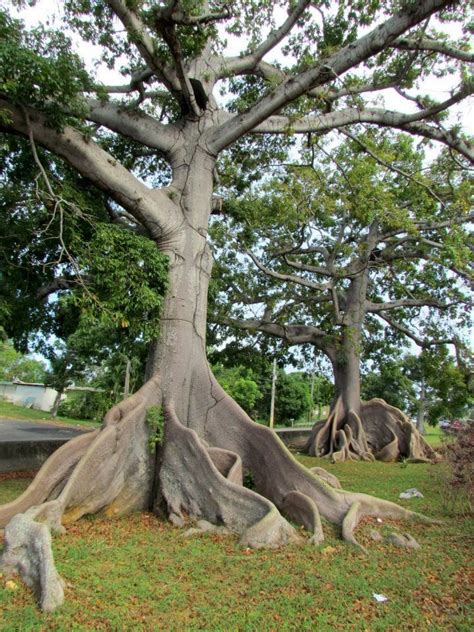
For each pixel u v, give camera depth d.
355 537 7.52
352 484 12.55
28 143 10.70
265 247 17.86
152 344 10.10
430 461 17.17
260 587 5.55
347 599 5.32
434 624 4.87
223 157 16.08
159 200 10.45
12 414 38.75
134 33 10.25
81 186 11.41
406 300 21.16
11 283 11.80
